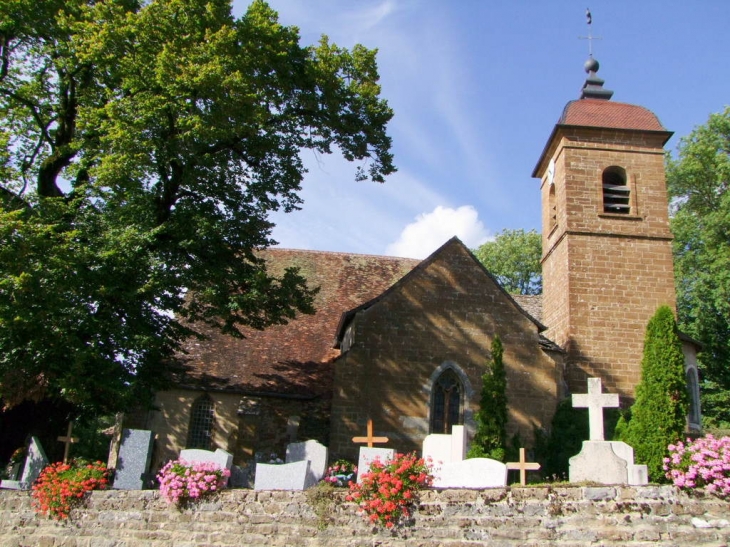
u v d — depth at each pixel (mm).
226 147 22062
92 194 20688
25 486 16953
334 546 12781
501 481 13828
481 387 22328
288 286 21562
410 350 22531
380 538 12664
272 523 13352
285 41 20375
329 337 28234
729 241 37281
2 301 16828
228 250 21938
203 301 20562
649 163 28016
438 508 12641
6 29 21031
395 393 22062
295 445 15992
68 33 20312
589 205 27422
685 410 19156
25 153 22984
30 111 22812
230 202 22812
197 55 18219
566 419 21938
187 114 19250
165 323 21812
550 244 29625
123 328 18938
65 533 14633
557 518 12117
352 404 21875
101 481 15469
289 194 23438
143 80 19156
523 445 21906
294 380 25750
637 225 27266
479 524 12359
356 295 31172
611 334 26016
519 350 22844
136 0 21172
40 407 21172
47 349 18031
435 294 23172
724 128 38594
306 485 14273
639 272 26766
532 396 22422
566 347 26078
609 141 28156
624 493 12070
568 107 29031
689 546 11516
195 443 25062
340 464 18719
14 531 15086
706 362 38281
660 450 18719
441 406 22328
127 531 14203
